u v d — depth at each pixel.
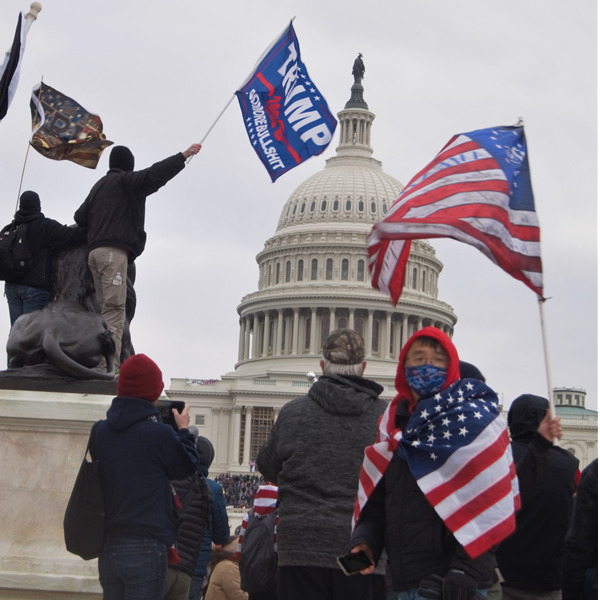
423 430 7.96
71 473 12.84
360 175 162.25
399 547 8.01
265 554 13.93
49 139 16.31
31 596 12.39
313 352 150.38
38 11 15.70
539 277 8.63
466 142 8.93
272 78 16.94
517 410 11.31
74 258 15.45
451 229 8.45
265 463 10.19
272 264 157.88
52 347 13.59
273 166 17.09
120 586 9.76
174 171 15.08
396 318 153.50
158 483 9.66
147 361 9.84
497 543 7.73
